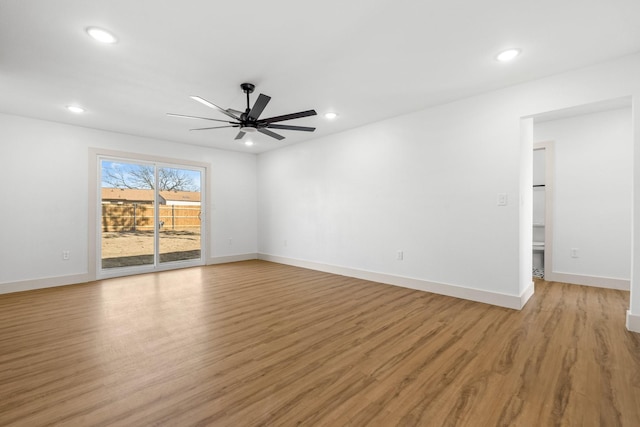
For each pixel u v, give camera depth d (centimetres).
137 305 330
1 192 384
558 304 326
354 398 166
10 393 170
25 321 282
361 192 453
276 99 343
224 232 602
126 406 159
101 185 464
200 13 194
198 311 310
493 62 262
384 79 294
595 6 189
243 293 378
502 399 164
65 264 427
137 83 297
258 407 158
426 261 380
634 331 251
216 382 181
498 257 322
